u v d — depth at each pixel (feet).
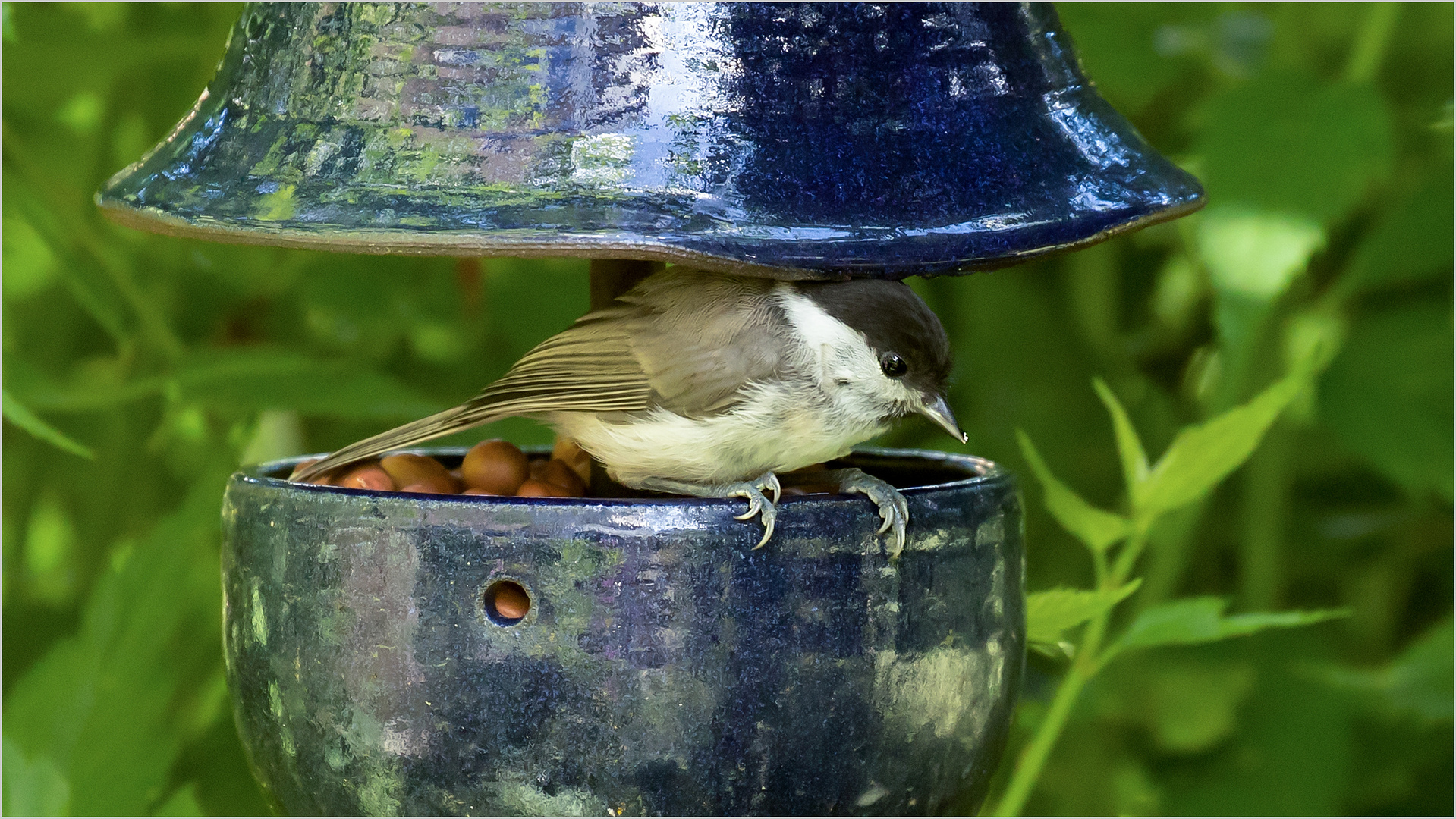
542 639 15.20
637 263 19.40
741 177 15.02
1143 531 20.01
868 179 15.34
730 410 17.87
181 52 26.48
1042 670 28.63
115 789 20.12
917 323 18.39
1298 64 26.78
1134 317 31.22
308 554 15.98
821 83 15.72
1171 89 28.43
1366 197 27.37
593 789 15.31
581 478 20.18
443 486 18.88
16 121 27.04
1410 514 29.12
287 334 28.78
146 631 20.47
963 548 16.56
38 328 29.55
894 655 15.90
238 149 16.46
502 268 27.96
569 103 15.38
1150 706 28.12
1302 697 26.13
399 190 15.05
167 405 26.53
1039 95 17.34
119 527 27.50
